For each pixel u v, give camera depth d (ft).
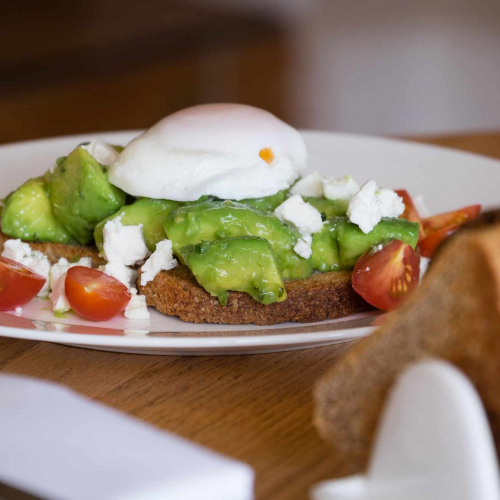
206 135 2.48
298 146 2.56
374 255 2.40
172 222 2.41
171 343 2.24
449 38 8.50
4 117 5.32
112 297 2.38
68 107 5.64
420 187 2.96
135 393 2.23
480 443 1.75
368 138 3.13
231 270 2.35
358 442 1.96
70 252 2.57
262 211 2.44
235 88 6.63
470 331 1.90
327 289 2.42
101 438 1.93
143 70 6.60
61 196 2.55
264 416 2.17
